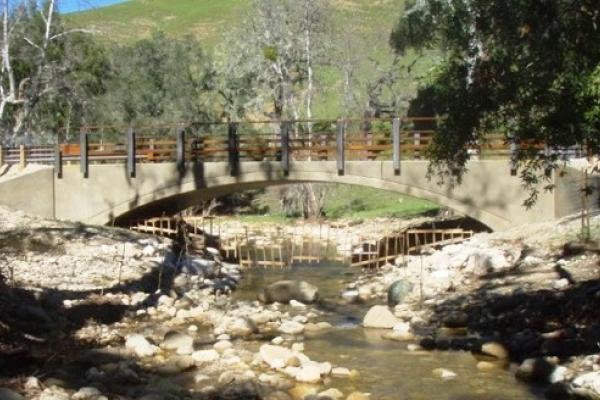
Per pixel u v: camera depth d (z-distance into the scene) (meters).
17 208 29.52
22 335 14.73
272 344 16.00
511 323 16.50
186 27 103.00
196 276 24.92
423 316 18.20
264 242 36.53
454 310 18.25
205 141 29.48
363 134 33.59
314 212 47.88
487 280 20.69
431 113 37.66
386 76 49.16
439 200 27.31
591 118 11.18
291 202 48.78
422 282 21.66
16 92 46.06
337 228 40.81
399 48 48.38
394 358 14.70
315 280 26.17
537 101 11.72
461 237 28.09
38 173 29.56
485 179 27.02
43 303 17.69
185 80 53.22
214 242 33.22
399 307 19.31
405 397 12.21
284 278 26.78
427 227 32.03
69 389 11.73
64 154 30.31
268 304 21.33
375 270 27.41
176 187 28.98
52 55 49.62
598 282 17.22
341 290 23.72
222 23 102.94
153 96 52.78
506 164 26.86
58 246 25.31
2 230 26.58
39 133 50.47
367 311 19.95
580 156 22.41
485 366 13.87
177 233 30.27
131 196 29.31
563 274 19.30
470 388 12.60
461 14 13.52
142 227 30.06
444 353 14.99
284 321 18.28
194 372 13.65
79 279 21.70
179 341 15.55
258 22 53.00
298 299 21.50
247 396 12.09
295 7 52.28
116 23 105.19
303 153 31.19
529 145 13.14
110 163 30.39
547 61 11.52
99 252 25.12
